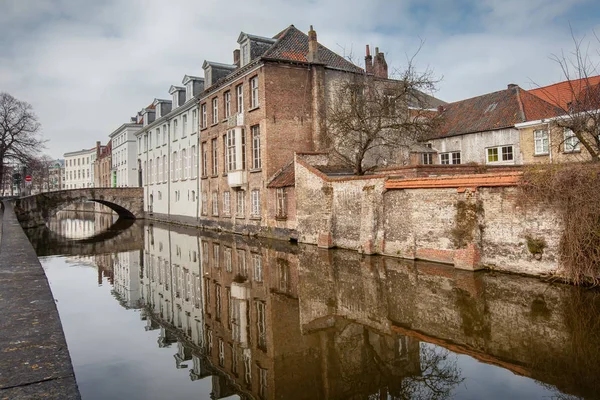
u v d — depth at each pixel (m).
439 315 8.45
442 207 12.91
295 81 23.66
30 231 31.86
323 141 23.69
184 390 5.81
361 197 15.90
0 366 3.41
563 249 9.98
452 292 9.91
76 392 3.02
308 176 18.89
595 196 9.37
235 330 8.41
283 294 10.80
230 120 27.08
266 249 18.66
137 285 13.02
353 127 19.80
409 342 7.20
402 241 14.34
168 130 39.28
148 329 8.65
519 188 10.88
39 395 2.96
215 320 9.16
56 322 4.44
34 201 35.41
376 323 8.23
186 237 25.89
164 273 14.84
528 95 26.75
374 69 28.59
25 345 3.83
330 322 8.45
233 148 26.61
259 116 23.50
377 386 5.70
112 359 7.00
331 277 12.28
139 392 5.76
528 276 10.78
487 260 11.80
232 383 5.98
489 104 28.42
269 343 7.49
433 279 11.19
